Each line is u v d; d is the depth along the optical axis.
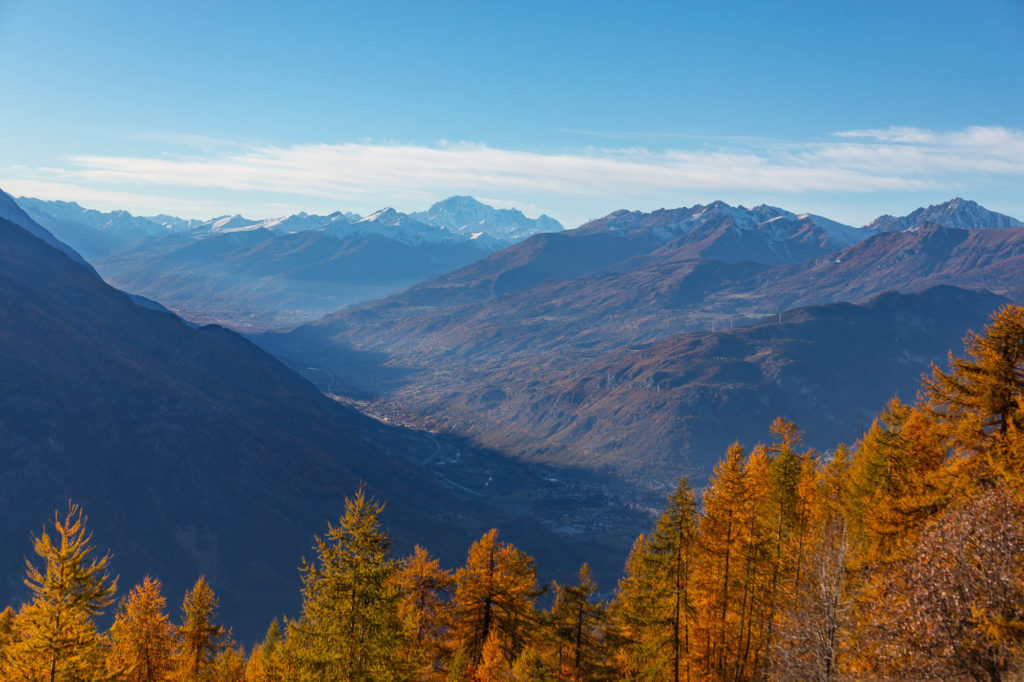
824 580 24.20
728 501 32.69
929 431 33.91
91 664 23.47
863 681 21.06
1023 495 22.20
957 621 19.47
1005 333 27.72
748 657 32.53
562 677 33.06
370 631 24.83
